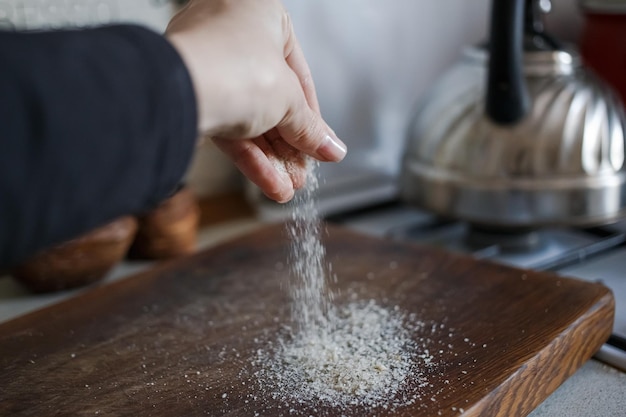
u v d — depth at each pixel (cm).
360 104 98
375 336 60
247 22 45
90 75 35
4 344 62
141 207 39
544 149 73
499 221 75
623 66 89
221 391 54
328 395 53
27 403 54
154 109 36
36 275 75
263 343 60
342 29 94
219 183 104
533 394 55
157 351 60
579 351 59
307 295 68
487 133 74
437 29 103
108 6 90
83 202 35
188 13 46
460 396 51
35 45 34
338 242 79
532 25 78
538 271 68
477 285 67
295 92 47
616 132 75
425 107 82
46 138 32
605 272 73
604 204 74
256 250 78
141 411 53
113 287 71
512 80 71
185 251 86
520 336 58
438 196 78
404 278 70
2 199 31
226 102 42
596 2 90
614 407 55
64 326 64
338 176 98
